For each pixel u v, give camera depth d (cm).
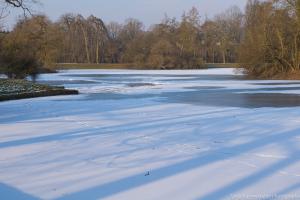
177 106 2267
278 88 3694
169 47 9994
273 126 1538
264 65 5753
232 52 12225
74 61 12350
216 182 846
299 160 1021
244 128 1500
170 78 5684
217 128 1505
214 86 3991
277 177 877
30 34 6094
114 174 910
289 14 5584
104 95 3058
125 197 765
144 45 10619
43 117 1861
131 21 13200
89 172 928
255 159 1035
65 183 850
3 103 2530
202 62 10050
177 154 1096
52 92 3097
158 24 10975
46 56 7694
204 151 1129
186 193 783
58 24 11625
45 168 963
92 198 762
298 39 5616
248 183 837
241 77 5866
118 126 1572
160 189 807
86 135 1382
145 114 1930
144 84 4422
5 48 4700
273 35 5644
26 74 4897
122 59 11638
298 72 5444
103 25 12550
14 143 1254
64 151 1139
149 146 1198
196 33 11025
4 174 916
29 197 772
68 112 2039
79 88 3838
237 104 2361
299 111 1995
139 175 902
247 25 6319
